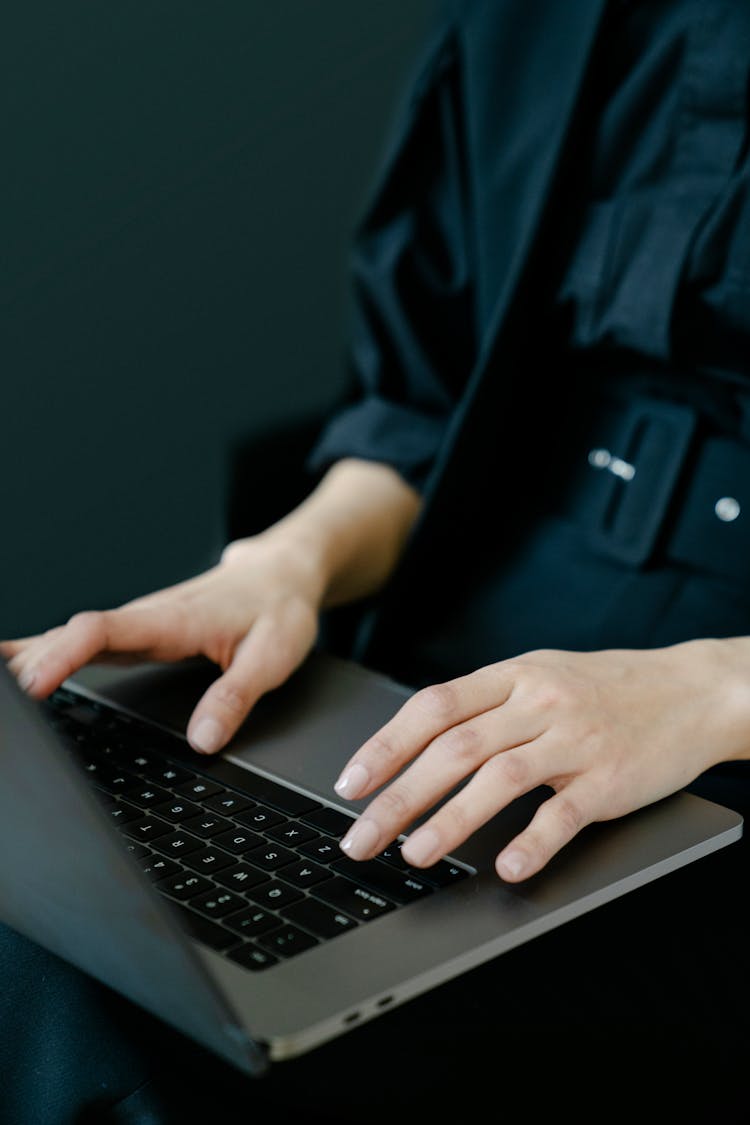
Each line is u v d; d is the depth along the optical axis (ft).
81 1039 2.07
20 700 1.62
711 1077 2.23
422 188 3.68
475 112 3.47
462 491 3.42
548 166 3.17
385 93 6.70
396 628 3.48
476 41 3.44
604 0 3.06
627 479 3.17
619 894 2.07
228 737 2.49
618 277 3.12
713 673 2.45
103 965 1.78
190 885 2.04
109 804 2.29
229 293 6.82
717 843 2.22
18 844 1.73
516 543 3.43
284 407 6.85
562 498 3.35
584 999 2.23
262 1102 2.02
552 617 3.24
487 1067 2.09
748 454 3.00
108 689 2.73
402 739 2.20
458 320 3.71
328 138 6.77
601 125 3.15
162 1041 2.06
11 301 6.52
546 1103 2.08
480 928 1.93
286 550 3.22
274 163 6.77
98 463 6.62
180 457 6.75
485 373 3.29
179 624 2.73
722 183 2.93
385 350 3.75
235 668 2.65
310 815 2.25
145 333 6.72
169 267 6.72
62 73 6.47
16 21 6.32
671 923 2.41
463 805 2.05
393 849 2.15
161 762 2.44
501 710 2.24
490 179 3.48
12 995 2.16
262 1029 1.70
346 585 3.50
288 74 6.70
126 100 6.56
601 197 3.20
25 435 6.48
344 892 2.02
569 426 3.36
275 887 2.03
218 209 6.74
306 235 6.89
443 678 3.35
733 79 2.88
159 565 6.42
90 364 6.64
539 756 2.15
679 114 3.00
